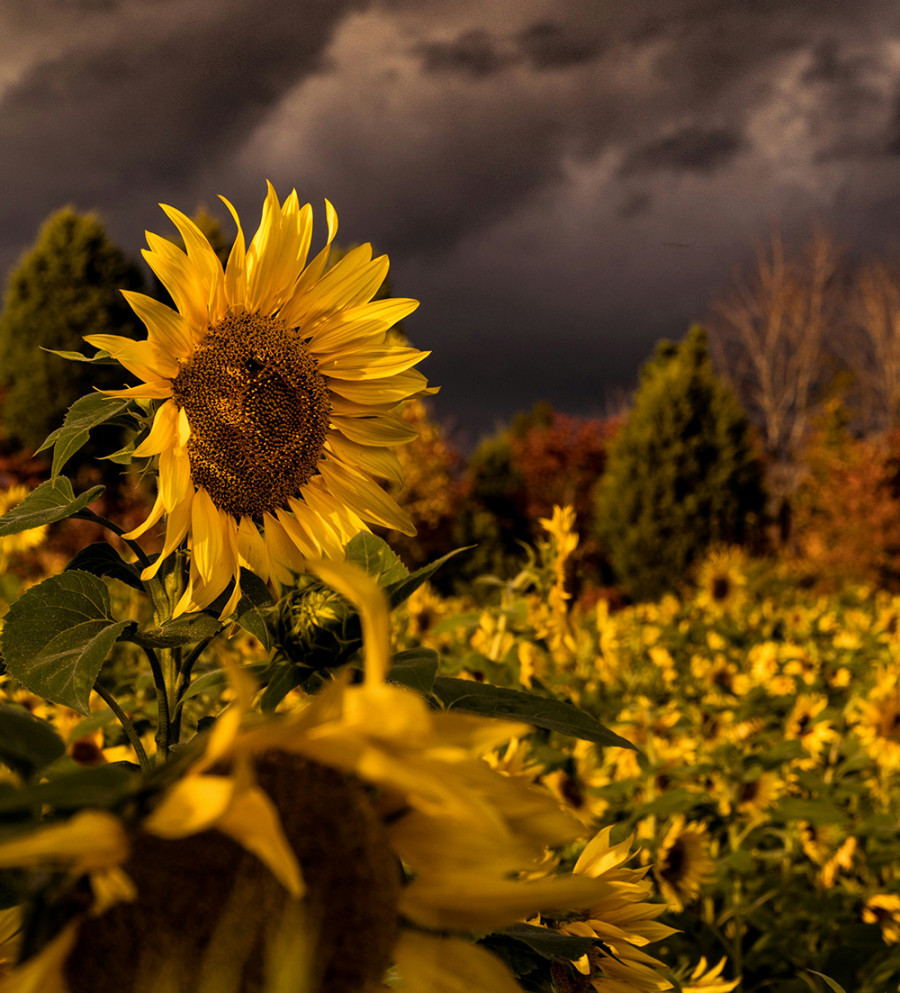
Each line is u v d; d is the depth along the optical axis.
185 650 0.92
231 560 0.90
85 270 10.72
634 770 1.98
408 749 0.39
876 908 1.93
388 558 0.92
